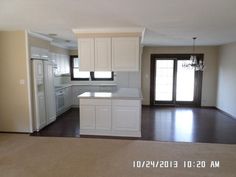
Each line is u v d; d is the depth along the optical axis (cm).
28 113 459
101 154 352
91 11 285
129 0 240
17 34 441
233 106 611
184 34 479
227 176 281
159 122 558
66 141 416
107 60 446
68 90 707
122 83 684
